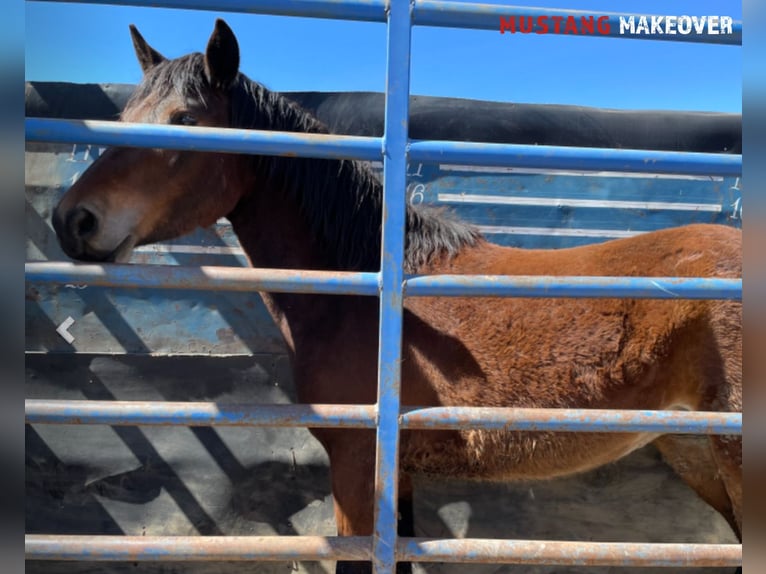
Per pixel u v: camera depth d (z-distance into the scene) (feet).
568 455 6.21
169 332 8.78
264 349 8.84
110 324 8.73
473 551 4.40
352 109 9.16
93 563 8.45
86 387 8.64
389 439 4.39
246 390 8.79
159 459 8.75
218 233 8.78
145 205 5.73
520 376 6.07
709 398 5.79
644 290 4.41
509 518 8.99
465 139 9.13
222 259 8.79
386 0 4.28
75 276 4.09
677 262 6.04
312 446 8.82
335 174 6.47
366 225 6.50
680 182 9.26
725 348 5.68
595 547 4.42
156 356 8.71
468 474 6.38
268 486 8.79
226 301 8.83
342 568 6.16
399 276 4.34
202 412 4.25
